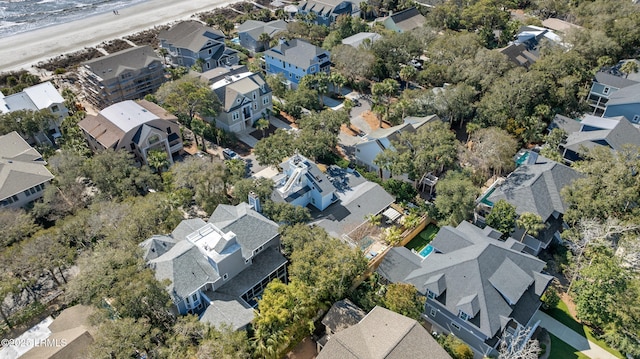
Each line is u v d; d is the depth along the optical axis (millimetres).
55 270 54781
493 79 82562
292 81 100688
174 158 77312
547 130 77750
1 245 53750
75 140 72500
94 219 54094
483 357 44625
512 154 68188
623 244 52062
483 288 44406
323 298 47531
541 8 130625
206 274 46438
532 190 58375
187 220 54500
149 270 43188
